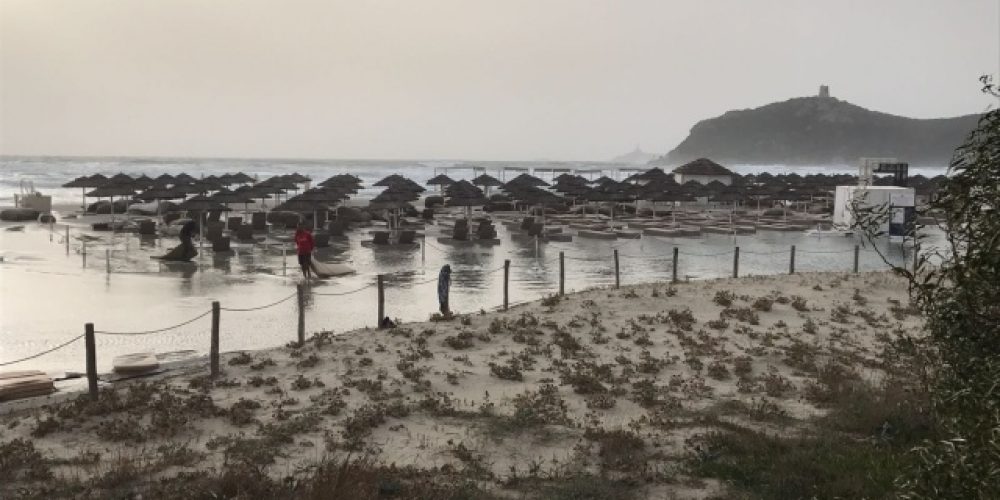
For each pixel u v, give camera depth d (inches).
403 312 824.9
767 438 384.2
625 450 375.9
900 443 362.9
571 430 414.6
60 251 1320.1
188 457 368.8
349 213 1895.9
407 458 375.2
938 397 175.0
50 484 335.0
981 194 162.7
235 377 529.3
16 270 1091.3
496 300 907.4
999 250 156.4
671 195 1892.2
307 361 556.7
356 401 469.4
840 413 426.6
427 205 2298.2
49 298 877.2
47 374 553.6
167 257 1218.0
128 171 5654.5
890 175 1941.4
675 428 415.5
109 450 387.2
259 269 1146.7
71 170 5521.7
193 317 783.7
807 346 601.0
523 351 589.0
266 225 1710.1
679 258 1339.8
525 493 325.1
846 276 938.1
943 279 174.1
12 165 6348.4
